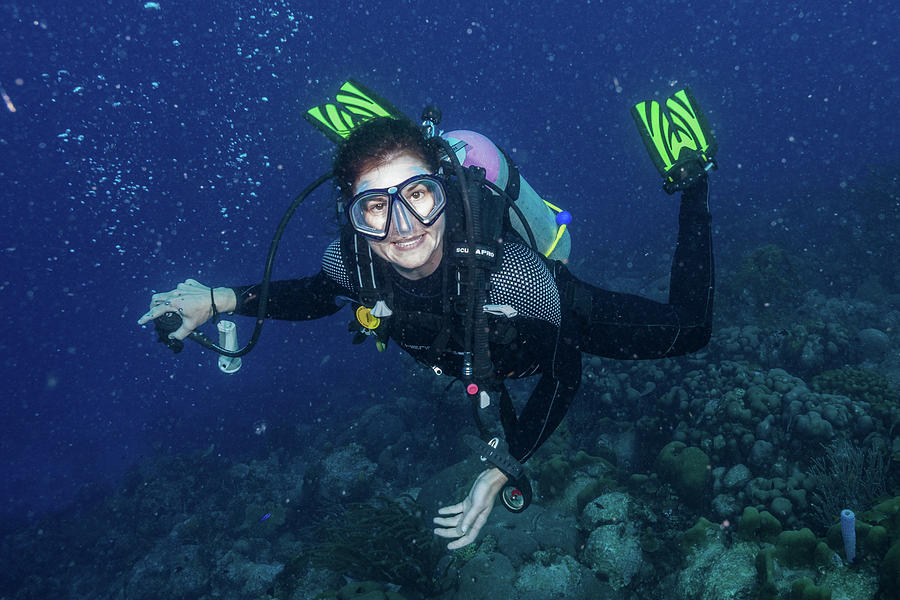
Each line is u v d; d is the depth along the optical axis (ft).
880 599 10.12
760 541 13.19
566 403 5.79
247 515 32.12
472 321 5.05
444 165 5.12
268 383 65.87
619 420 23.95
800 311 30.25
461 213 5.08
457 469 21.06
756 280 30.55
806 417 16.39
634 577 14.46
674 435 18.75
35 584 36.17
